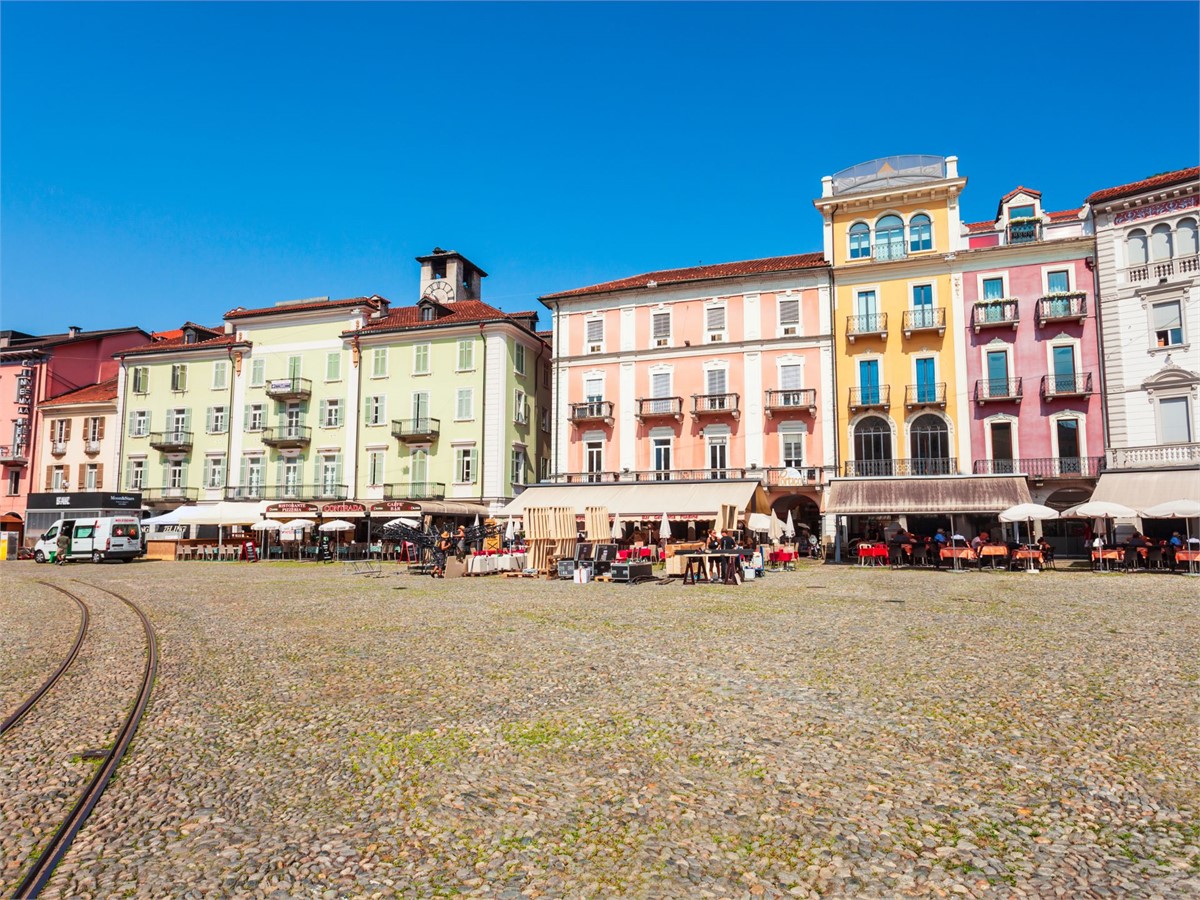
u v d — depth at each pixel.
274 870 4.16
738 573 22.53
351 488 45.59
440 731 6.64
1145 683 8.17
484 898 3.84
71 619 14.48
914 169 38.38
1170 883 3.93
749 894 3.86
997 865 4.14
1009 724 6.70
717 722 6.84
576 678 8.66
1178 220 32.28
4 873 4.14
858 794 5.14
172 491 49.47
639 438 40.44
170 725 6.93
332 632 12.32
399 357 45.72
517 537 31.94
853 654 9.97
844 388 37.62
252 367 49.00
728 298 39.81
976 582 21.98
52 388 55.09
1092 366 34.16
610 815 4.84
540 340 47.94
